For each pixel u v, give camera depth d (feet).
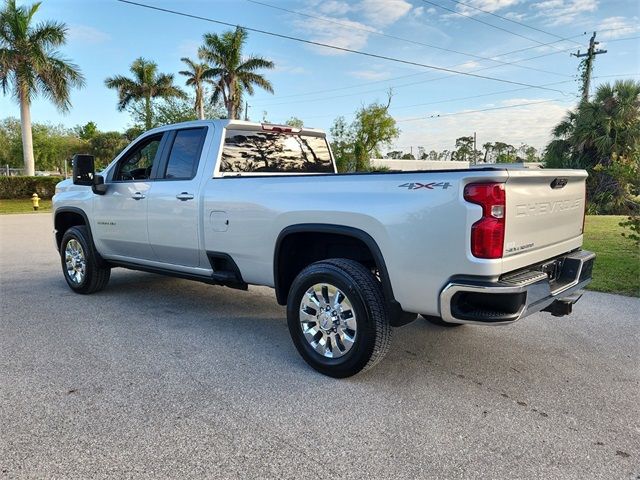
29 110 87.45
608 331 15.58
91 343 14.28
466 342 14.57
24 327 15.71
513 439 9.30
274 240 13.15
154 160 16.89
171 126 16.65
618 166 27.27
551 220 11.55
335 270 11.62
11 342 14.30
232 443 9.07
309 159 18.51
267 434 9.39
